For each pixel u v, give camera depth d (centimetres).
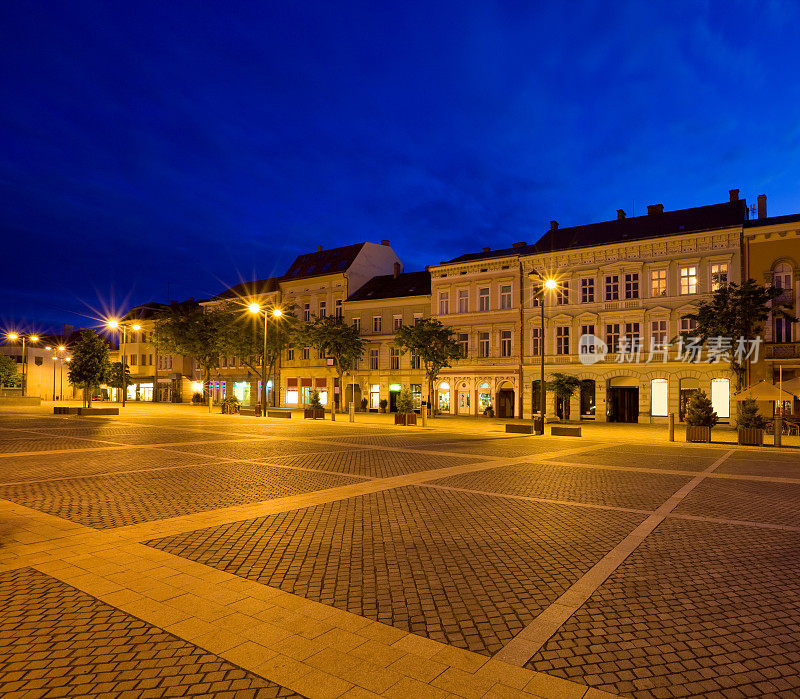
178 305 6912
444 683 379
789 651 438
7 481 1159
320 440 2117
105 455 1580
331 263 5244
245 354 4522
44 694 361
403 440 2173
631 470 1420
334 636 450
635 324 3466
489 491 1095
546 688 375
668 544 734
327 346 3991
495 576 602
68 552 670
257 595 538
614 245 3509
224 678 382
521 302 3869
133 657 412
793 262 2992
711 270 3225
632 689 376
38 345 7719
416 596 541
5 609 499
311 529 788
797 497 1065
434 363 3606
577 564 646
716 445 2145
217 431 2442
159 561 638
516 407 3850
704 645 445
